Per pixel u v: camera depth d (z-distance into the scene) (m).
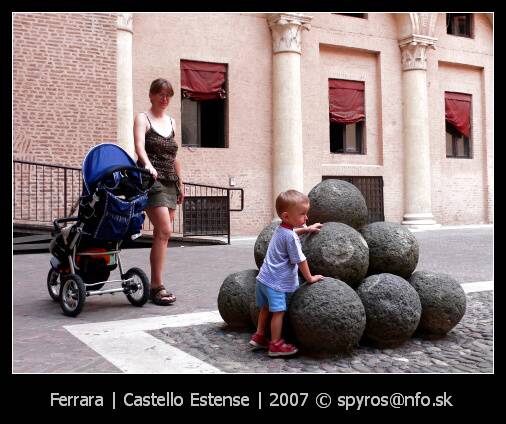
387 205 18.98
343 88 18.48
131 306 6.24
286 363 4.16
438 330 4.86
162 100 6.43
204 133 16.23
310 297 4.23
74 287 5.78
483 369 4.01
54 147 13.05
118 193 5.91
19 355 4.25
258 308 4.62
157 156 6.32
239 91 16.42
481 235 15.90
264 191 16.73
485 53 21.27
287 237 4.27
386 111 19.12
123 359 4.16
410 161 19.23
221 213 16.02
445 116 20.48
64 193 12.85
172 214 6.51
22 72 12.70
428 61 19.84
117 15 13.92
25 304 6.35
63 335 4.87
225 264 9.86
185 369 3.94
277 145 16.67
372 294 4.49
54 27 13.12
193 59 15.73
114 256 6.34
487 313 5.80
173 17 15.43
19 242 11.36
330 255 4.51
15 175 12.46
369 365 4.14
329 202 4.90
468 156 21.25
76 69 13.37
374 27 18.89
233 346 4.61
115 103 13.83
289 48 16.67
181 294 6.95
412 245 4.93
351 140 18.94
